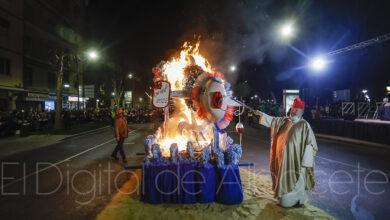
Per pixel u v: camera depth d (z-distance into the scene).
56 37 28.45
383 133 11.10
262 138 13.87
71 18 31.94
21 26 22.08
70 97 28.81
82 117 24.75
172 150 4.11
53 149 10.54
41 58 25.83
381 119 13.58
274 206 4.04
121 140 7.98
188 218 3.61
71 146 11.37
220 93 4.14
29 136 15.04
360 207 4.24
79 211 4.06
